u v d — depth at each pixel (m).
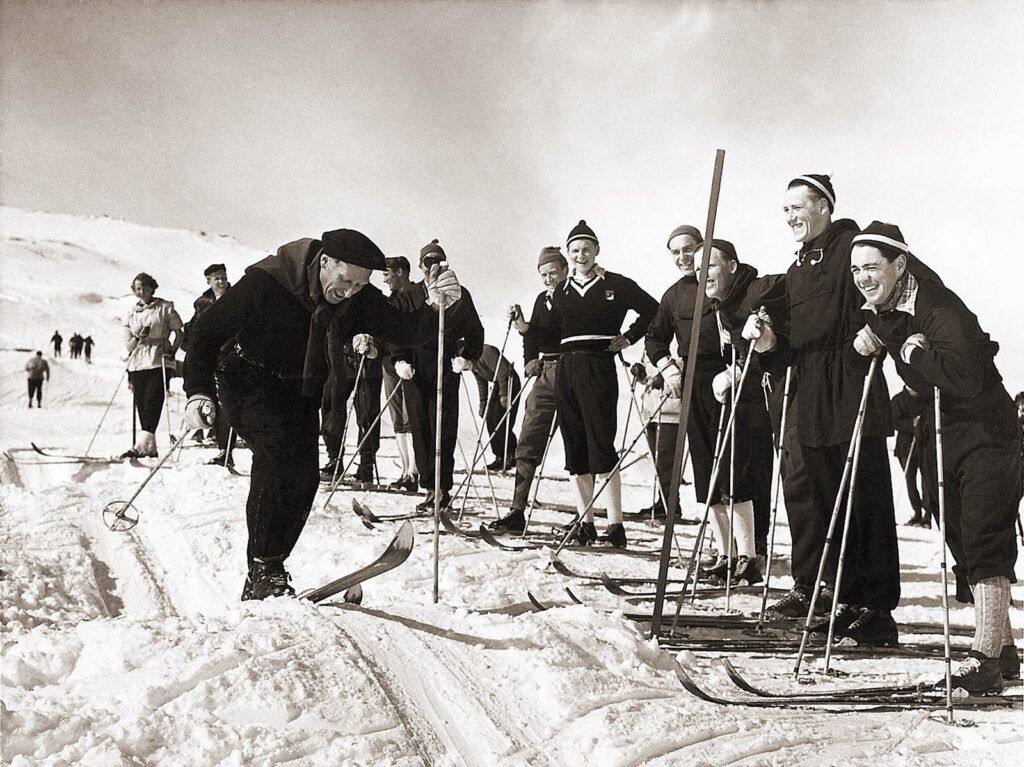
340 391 4.13
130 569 5.28
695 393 5.86
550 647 3.33
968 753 2.86
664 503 7.64
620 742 2.75
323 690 2.84
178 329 9.95
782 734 2.92
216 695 2.71
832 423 4.34
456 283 4.50
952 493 3.68
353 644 3.21
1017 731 3.00
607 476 6.62
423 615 3.61
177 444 5.18
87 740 2.45
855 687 3.60
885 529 4.31
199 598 4.82
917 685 3.53
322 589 3.88
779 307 4.81
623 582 5.41
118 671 2.86
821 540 4.56
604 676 3.17
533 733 2.84
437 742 2.75
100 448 11.58
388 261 7.64
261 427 4.10
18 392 24.78
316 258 4.12
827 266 4.41
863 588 4.34
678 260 6.05
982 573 3.53
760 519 6.23
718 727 2.92
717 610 4.95
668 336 6.28
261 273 4.11
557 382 6.64
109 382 26.95
